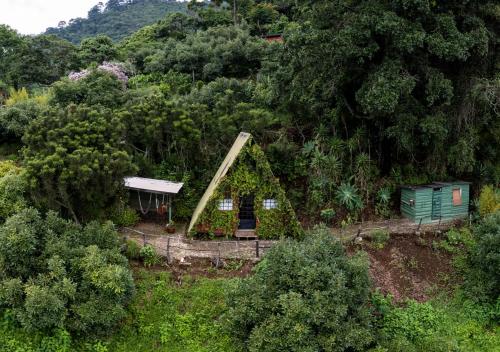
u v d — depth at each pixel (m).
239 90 31.59
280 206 22.08
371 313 18.59
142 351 17.58
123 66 40.81
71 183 20.08
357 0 23.28
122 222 24.22
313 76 24.56
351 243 22.78
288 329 16.16
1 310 17.77
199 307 18.97
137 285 19.53
